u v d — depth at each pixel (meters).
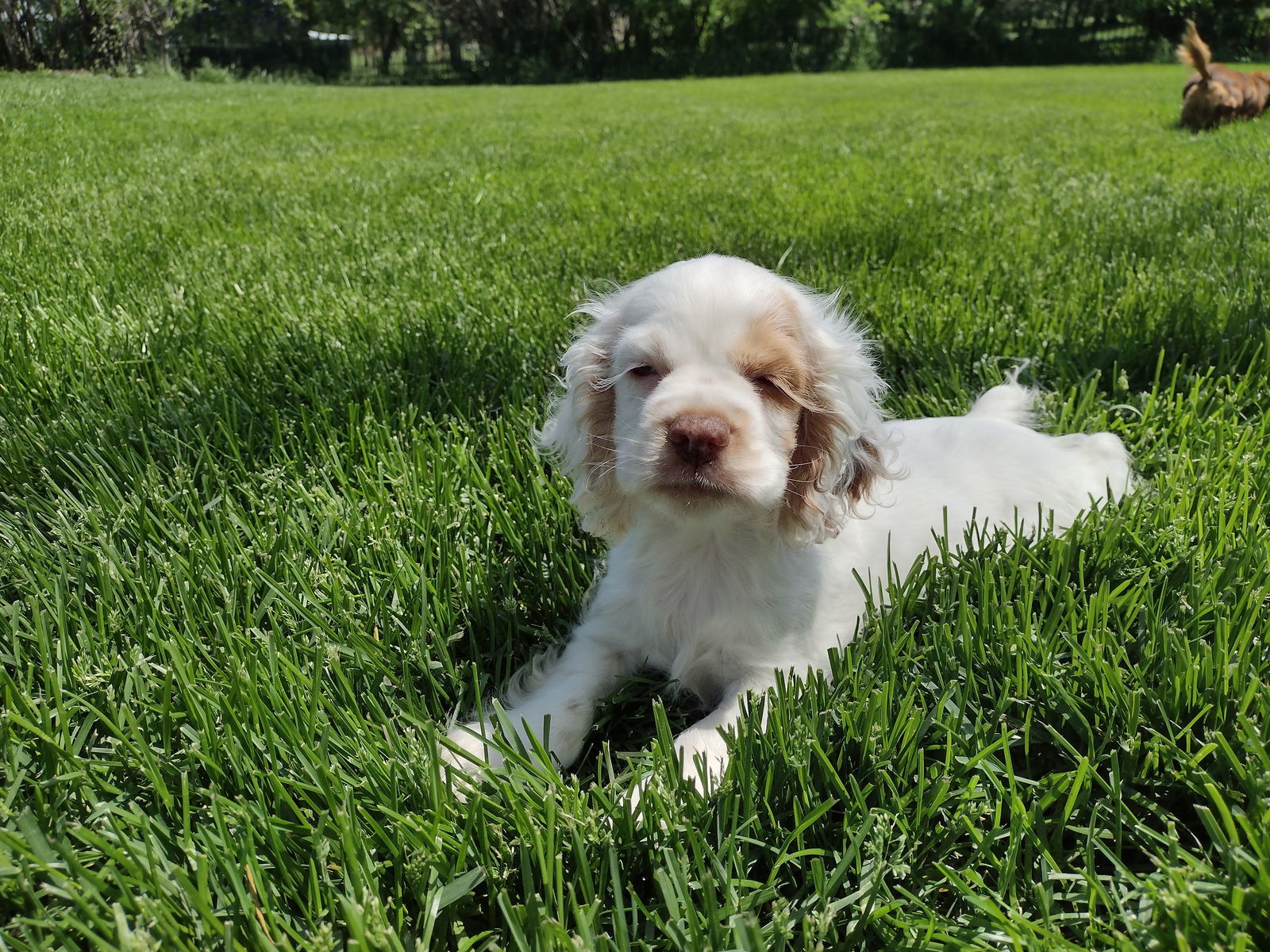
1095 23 7.04
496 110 2.77
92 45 4.31
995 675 0.35
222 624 0.37
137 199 1.19
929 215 1.06
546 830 0.28
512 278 0.85
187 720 0.33
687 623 0.40
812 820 0.28
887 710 0.32
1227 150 1.55
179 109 2.52
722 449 0.34
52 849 0.26
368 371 0.64
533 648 0.43
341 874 0.27
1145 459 0.52
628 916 0.28
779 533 0.40
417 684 0.39
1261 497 0.45
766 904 0.28
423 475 0.51
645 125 2.27
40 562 0.43
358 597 0.42
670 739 0.32
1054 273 0.81
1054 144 1.72
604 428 0.42
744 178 1.36
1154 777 0.31
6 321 0.69
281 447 0.54
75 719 0.34
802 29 6.39
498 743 0.31
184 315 0.73
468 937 0.26
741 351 0.37
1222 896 0.25
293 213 1.12
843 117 2.42
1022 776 0.32
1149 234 0.92
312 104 2.96
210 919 0.24
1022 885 0.28
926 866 0.28
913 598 0.40
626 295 0.43
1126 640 0.36
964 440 0.50
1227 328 0.64
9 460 0.51
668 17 6.14
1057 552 0.40
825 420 0.40
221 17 5.80
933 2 6.67
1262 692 0.31
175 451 0.54
